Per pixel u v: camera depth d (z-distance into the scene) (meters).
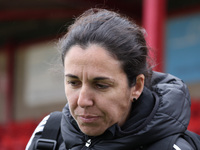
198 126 14.45
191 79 17.69
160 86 2.53
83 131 2.20
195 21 18.27
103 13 2.34
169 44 18.77
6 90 27.69
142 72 2.25
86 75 2.05
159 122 2.26
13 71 27.33
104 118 2.14
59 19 22.58
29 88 26.02
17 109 26.91
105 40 2.07
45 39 25.25
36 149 2.52
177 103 2.38
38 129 2.63
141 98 2.37
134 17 17.83
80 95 2.09
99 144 2.25
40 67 25.38
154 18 11.65
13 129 20.95
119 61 2.09
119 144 2.22
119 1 16.75
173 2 19.41
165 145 2.23
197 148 2.40
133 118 2.30
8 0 19.41
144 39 2.32
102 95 2.09
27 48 26.58
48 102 24.34
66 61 2.14
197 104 16.39
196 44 17.73
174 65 18.33
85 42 2.07
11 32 27.16
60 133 2.54
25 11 19.81
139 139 2.22
